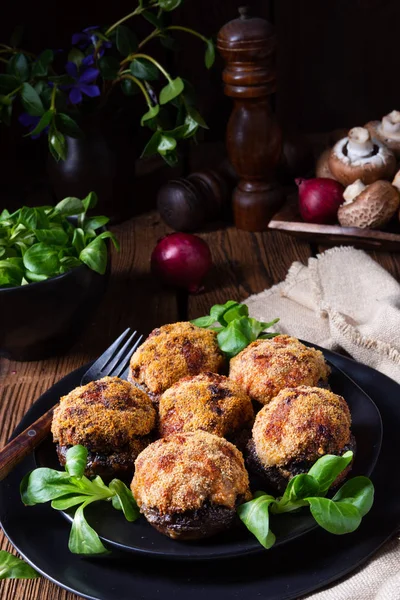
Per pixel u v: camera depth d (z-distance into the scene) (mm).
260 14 1127
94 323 866
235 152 976
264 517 562
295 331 815
